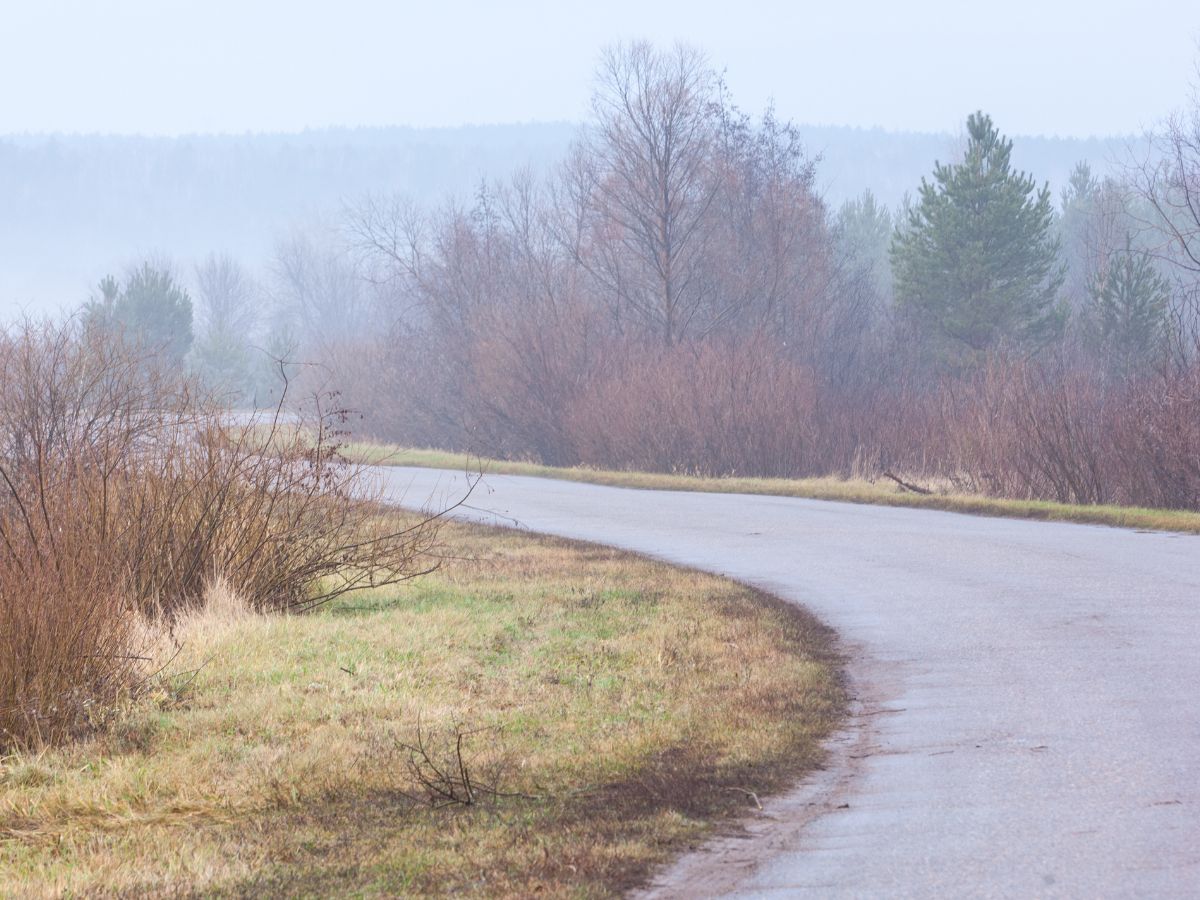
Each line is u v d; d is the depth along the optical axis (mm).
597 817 15414
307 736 19359
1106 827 14531
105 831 15438
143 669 22688
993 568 36812
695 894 13000
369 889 13047
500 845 14383
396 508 50688
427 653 25547
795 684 22484
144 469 31188
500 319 113875
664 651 25609
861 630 28203
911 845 14242
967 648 25703
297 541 33312
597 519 55406
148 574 29938
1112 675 22562
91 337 39438
